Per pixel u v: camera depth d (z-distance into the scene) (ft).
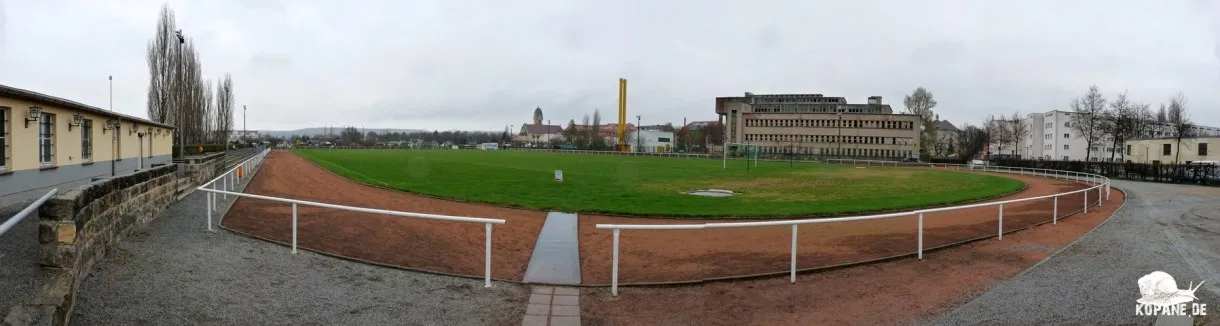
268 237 38.78
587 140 474.90
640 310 26.61
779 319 25.63
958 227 57.31
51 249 20.52
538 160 226.99
